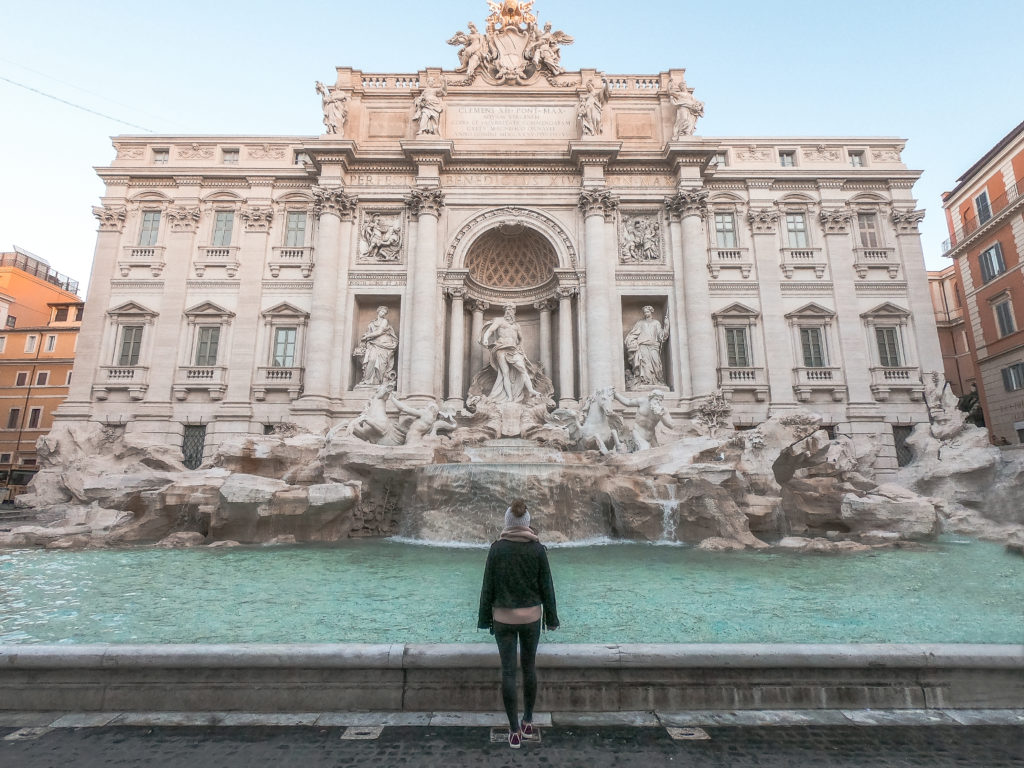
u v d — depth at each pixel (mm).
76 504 24672
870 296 31406
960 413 28281
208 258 31359
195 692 4789
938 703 4801
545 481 16328
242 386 29422
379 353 29797
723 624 7398
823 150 33531
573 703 4773
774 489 17953
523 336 33844
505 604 4336
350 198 30984
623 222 32000
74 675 4816
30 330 43781
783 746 4188
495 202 31469
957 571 11320
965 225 36281
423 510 17156
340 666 4797
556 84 33344
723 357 30672
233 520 16031
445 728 4461
